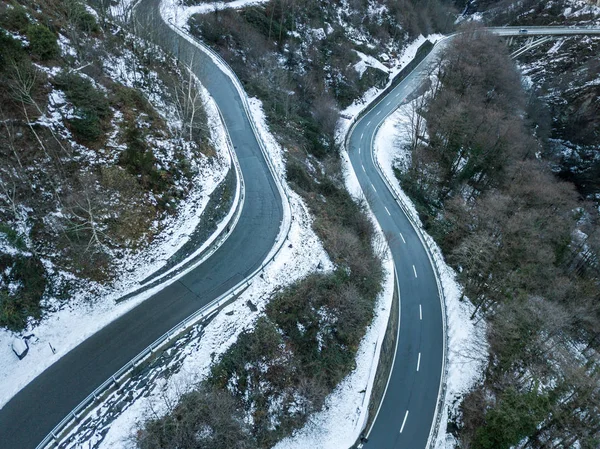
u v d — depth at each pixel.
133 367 25.97
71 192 30.97
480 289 43.97
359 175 58.59
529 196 47.06
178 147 38.06
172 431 24.38
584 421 29.20
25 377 25.47
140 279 31.94
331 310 35.16
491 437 30.14
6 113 29.59
